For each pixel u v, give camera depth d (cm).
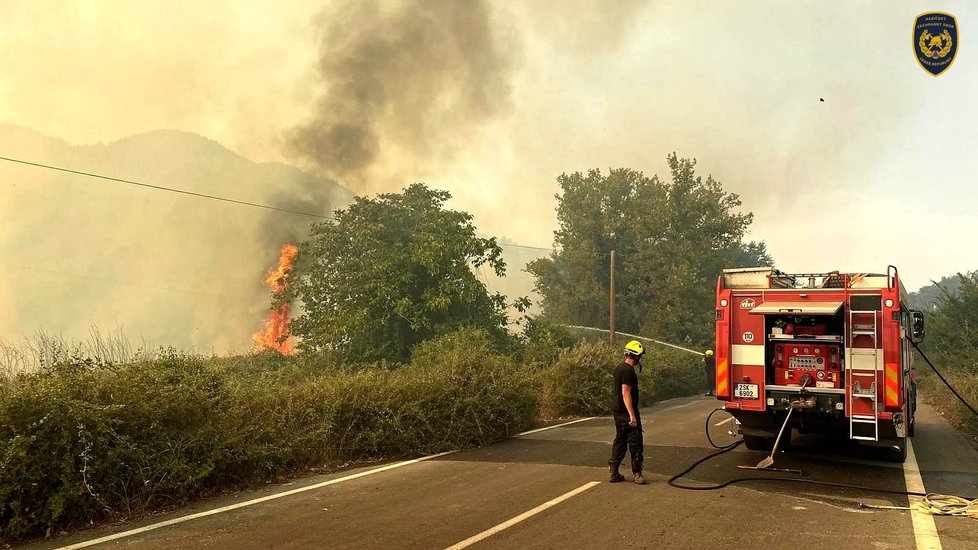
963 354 2762
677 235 4006
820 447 1066
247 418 875
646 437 1196
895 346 847
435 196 2492
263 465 820
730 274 991
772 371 948
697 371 2811
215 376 946
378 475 853
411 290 2280
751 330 949
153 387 757
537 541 546
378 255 2253
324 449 934
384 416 1014
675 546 531
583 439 1180
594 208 4016
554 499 698
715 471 861
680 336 3803
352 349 2170
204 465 733
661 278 3894
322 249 2336
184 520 633
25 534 588
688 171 4069
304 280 2464
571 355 1828
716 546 532
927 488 759
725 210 4119
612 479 789
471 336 1970
